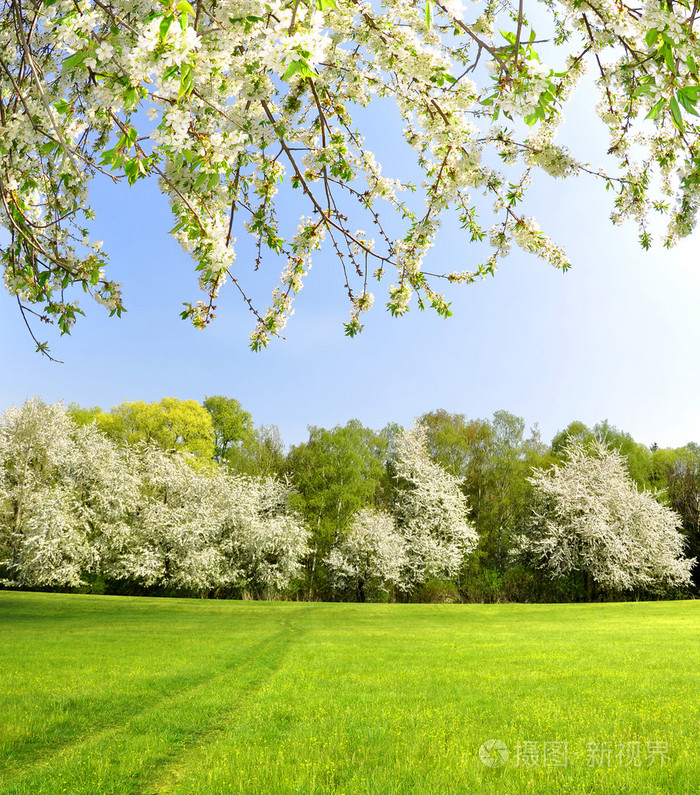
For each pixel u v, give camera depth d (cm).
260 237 445
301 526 3419
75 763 577
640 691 859
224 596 3375
